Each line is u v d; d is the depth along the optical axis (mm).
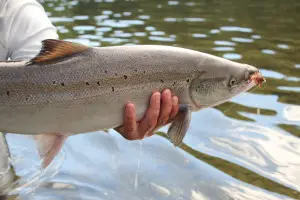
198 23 3154
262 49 2340
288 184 1133
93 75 905
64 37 2623
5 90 888
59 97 898
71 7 4070
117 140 1358
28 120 903
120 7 4031
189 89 954
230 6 4062
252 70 993
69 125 919
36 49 1051
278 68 1962
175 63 941
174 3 4262
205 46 2398
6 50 1080
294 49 2338
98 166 1229
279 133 1350
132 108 919
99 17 3463
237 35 2723
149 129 945
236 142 1312
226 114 1479
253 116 1458
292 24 3133
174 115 961
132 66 919
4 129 911
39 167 1231
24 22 1069
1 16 1068
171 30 2875
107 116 925
